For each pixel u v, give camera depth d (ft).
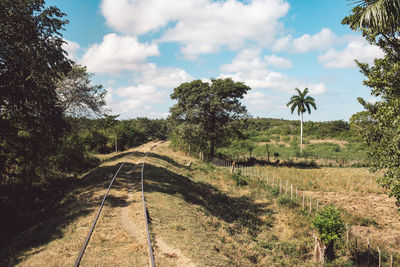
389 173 24.81
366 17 22.50
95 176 70.90
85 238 29.94
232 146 196.44
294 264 35.29
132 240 29.99
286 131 259.60
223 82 133.49
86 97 79.30
